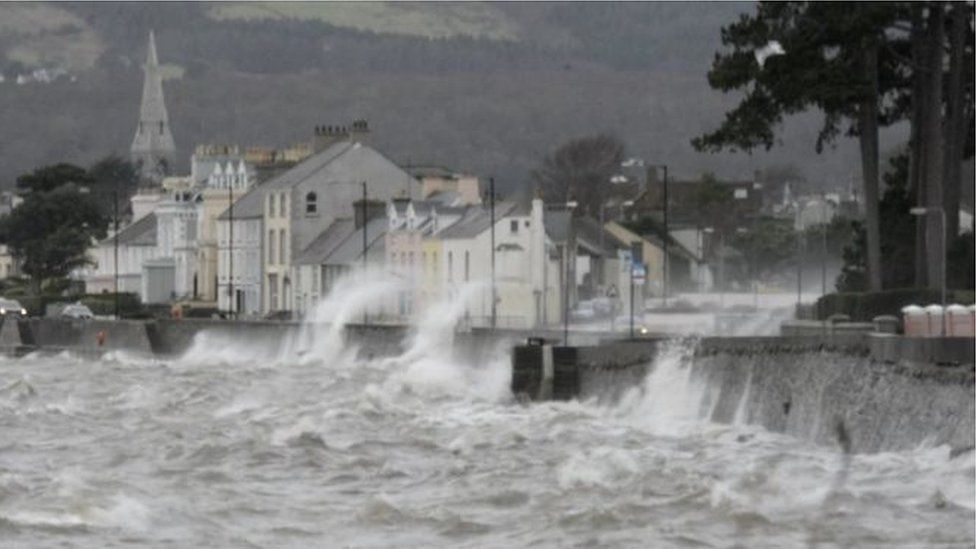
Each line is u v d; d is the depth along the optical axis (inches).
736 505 6087.6
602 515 6043.3
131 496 6574.8
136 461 7642.7
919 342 7416.3
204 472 7303.2
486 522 6072.8
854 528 5792.3
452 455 7716.5
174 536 5895.7
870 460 6939.0
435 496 6609.3
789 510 6082.7
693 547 5629.9
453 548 5703.7
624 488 6515.8
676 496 6304.1
